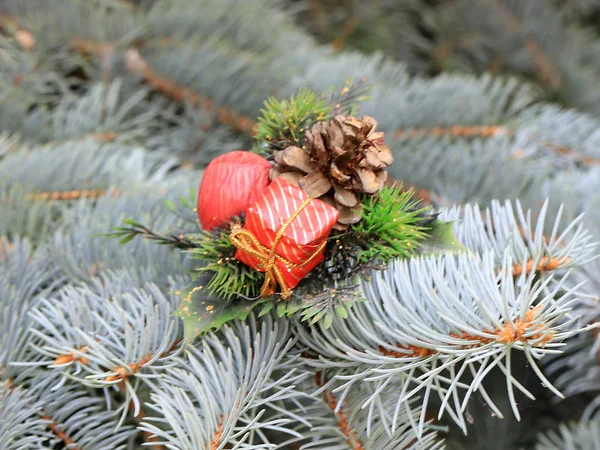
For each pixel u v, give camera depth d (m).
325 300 0.34
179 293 0.36
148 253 0.41
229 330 0.36
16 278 0.41
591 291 0.43
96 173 0.49
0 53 0.55
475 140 0.53
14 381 0.38
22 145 0.52
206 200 0.36
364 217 0.35
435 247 0.36
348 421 0.36
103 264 0.41
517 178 0.50
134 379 0.38
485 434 0.51
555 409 0.52
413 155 0.51
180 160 0.55
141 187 0.47
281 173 0.35
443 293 0.34
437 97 0.54
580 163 0.54
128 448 0.40
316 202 0.34
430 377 0.33
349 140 0.34
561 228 0.46
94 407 0.38
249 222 0.34
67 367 0.37
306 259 0.34
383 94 0.54
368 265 0.35
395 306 0.34
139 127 0.56
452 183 0.50
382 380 0.35
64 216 0.45
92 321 0.38
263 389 0.35
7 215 0.45
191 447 0.34
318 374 0.37
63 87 0.56
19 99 0.53
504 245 0.37
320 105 0.37
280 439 0.45
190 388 0.35
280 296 0.35
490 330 0.33
